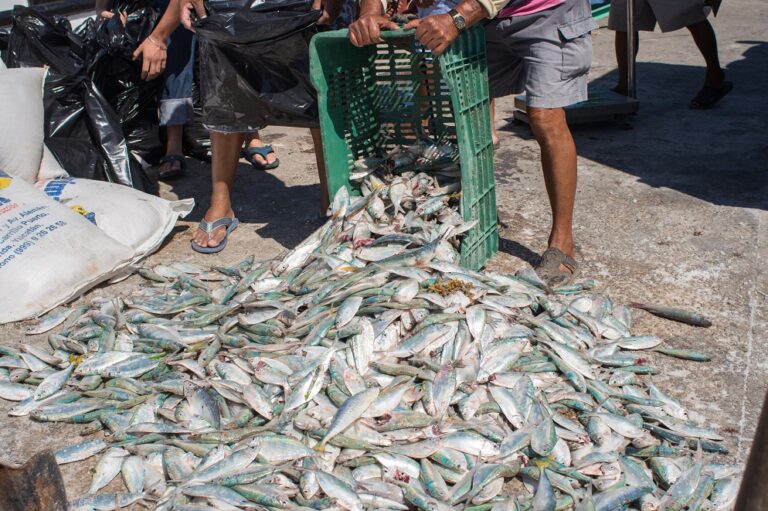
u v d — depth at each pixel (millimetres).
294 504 2318
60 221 3738
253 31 3629
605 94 6250
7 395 3027
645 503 2295
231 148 4250
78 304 3668
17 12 4805
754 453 1476
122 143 4672
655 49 8617
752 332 3281
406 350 2836
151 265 4125
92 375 3021
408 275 3113
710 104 6410
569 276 3643
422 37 3152
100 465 2596
